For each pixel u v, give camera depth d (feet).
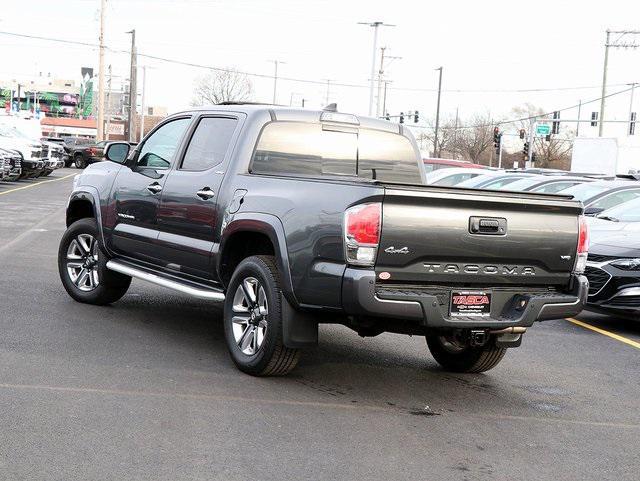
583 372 25.02
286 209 20.43
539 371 24.81
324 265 19.27
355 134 24.76
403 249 18.86
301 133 23.93
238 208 22.00
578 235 21.17
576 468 16.42
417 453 16.60
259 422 17.75
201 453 15.64
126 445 15.76
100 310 28.63
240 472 14.83
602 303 31.58
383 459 16.08
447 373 23.82
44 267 37.50
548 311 20.68
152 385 19.93
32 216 61.36
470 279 19.92
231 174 22.86
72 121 376.48
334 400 19.94
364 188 18.83
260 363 20.92
